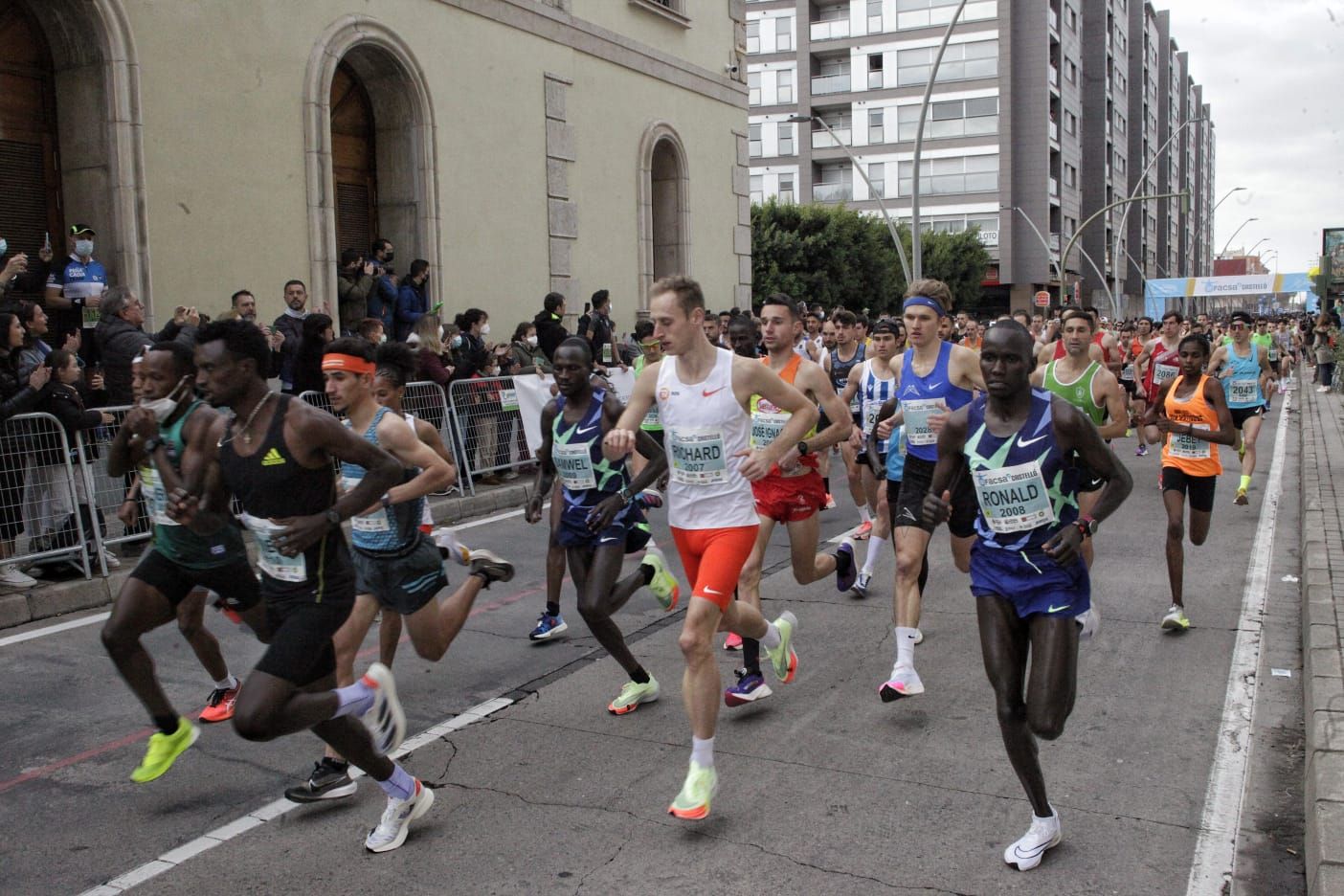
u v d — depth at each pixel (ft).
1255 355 38.55
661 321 13.21
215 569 13.69
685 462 13.52
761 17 176.96
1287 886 11.31
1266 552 27.76
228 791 14.15
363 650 20.45
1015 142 171.73
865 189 175.32
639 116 57.88
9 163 32.40
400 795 12.39
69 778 14.57
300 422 11.27
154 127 33.60
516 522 33.83
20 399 22.63
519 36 48.78
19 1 32.19
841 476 43.75
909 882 11.44
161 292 33.91
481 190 46.80
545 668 19.31
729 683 18.21
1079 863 11.79
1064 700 11.21
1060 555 11.23
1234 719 16.15
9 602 21.99
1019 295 176.45
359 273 40.06
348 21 39.99
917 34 169.68
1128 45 265.13
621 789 13.99
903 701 17.21
